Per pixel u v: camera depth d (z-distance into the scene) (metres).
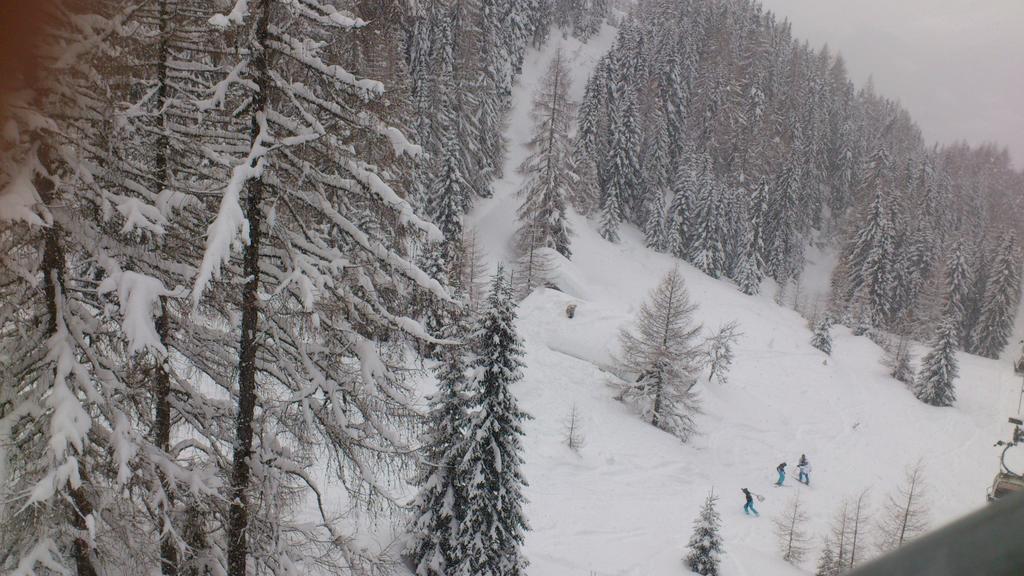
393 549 12.54
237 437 7.61
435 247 7.65
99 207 6.40
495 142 61.09
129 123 6.57
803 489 28.38
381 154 7.64
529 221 51.41
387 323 7.55
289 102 7.37
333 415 7.75
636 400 31.97
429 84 43.16
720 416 35.00
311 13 6.60
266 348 7.82
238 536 7.53
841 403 41.31
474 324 12.76
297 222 7.64
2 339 6.14
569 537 18.39
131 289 5.39
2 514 5.66
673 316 32.53
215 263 5.39
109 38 6.08
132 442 6.00
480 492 12.16
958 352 62.09
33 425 5.84
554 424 26.95
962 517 1.02
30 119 5.36
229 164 6.80
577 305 40.72
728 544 21.05
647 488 23.78
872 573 1.02
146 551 7.03
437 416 12.62
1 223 5.34
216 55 7.50
